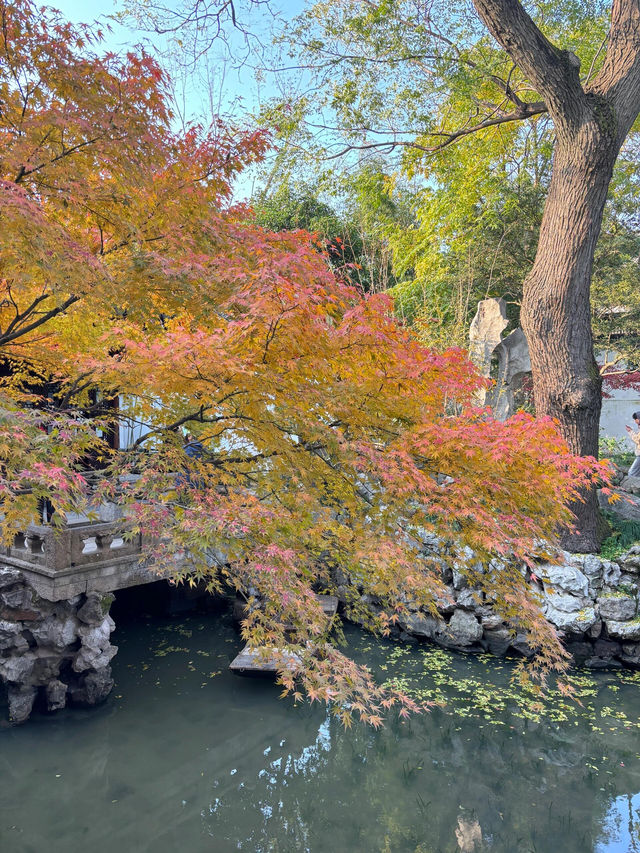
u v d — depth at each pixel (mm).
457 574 9047
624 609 8359
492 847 5016
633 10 8328
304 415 3855
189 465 4848
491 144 14117
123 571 7574
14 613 6926
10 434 3242
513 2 7906
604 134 8289
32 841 5125
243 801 5758
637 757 6438
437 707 7496
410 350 4367
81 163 3867
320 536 4637
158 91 3971
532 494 4285
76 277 3703
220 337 3646
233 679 8289
